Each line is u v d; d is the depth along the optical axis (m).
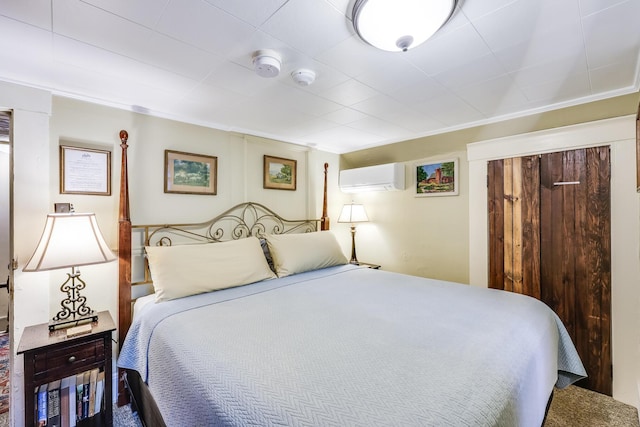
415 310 1.66
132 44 1.42
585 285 2.18
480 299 1.86
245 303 1.81
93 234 1.73
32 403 1.45
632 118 1.96
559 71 1.71
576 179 2.21
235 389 0.96
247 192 2.97
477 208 2.73
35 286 1.81
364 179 3.55
